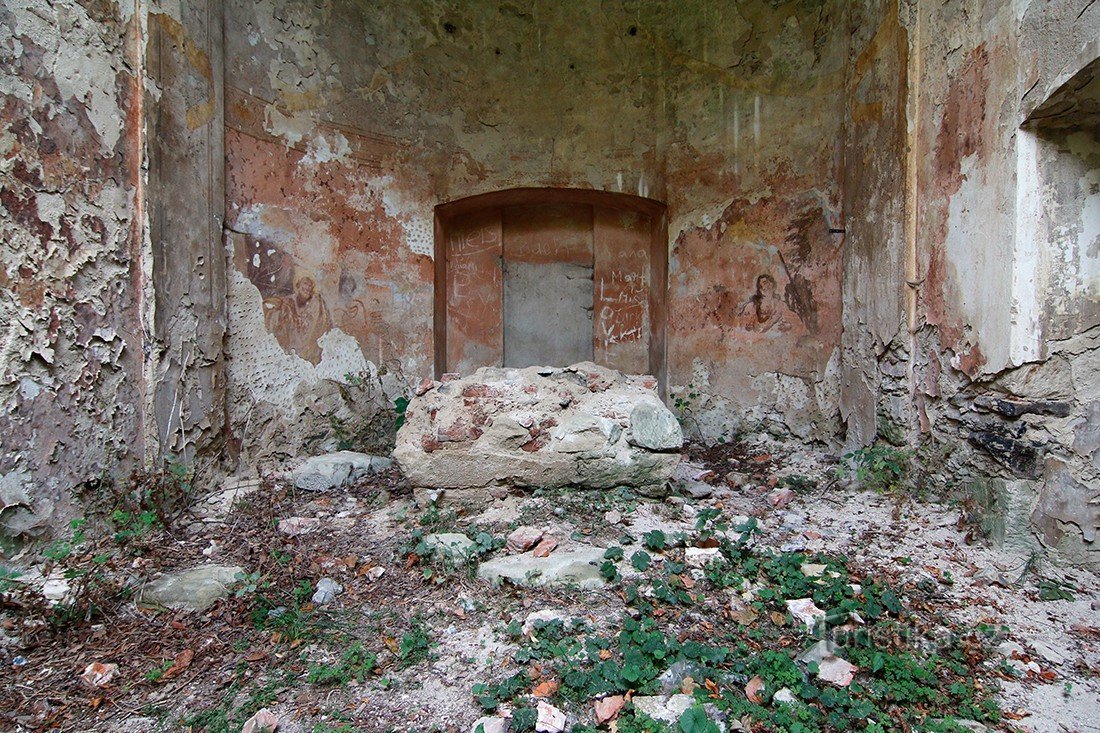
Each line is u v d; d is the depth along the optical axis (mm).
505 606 2668
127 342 3668
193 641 2479
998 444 3219
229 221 4734
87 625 2598
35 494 3111
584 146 6488
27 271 3092
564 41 6473
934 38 3760
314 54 5363
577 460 3746
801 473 4836
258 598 2758
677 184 6305
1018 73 2990
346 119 5625
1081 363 2926
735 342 5992
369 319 5840
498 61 6414
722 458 5473
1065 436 2934
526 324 7199
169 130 3992
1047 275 2979
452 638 2467
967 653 2336
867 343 4656
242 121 4824
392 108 5945
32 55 3117
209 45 4430
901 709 2035
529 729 1920
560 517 3527
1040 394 3016
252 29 4891
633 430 3746
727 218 6023
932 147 3785
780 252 5695
